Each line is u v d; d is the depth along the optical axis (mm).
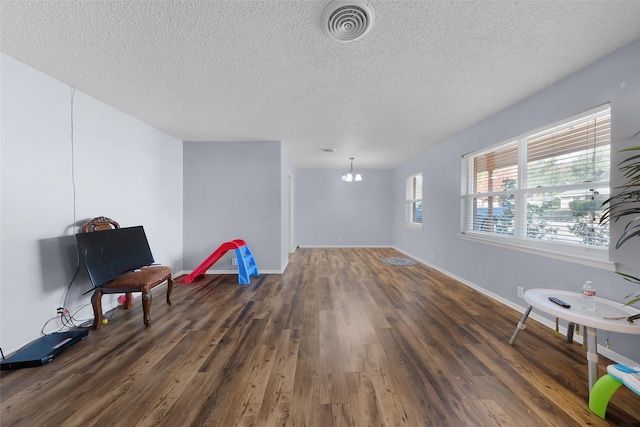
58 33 1599
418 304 2881
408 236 5867
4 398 1435
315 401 1424
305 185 7070
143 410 1358
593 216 2016
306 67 1989
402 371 1688
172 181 3926
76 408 1368
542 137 2467
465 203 3689
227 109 2824
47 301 2145
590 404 1357
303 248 6941
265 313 2650
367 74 2090
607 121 1920
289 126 3400
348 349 1958
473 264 3428
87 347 1983
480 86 2303
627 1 1346
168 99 2578
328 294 3236
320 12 1430
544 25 1529
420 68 2004
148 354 1888
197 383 1570
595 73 1921
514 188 2809
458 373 1667
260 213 4223
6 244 1882
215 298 3105
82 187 2465
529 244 2598
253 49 1765
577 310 1592
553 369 1705
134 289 2354
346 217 7109
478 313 2627
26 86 1984
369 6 1377
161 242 3662
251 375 1648
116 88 2354
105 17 1457
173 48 1757
